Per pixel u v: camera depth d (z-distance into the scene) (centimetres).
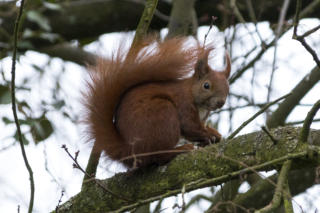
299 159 659
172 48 874
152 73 870
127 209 684
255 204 1016
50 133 1012
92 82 833
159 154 786
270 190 1011
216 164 712
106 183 788
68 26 1375
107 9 1389
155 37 877
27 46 1180
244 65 1134
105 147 809
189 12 1112
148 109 801
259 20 1352
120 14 1396
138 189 762
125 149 797
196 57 896
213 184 673
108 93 820
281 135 689
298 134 682
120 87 832
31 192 756
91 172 847
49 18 1355
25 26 1309
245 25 1087
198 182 663
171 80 909
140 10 1398
